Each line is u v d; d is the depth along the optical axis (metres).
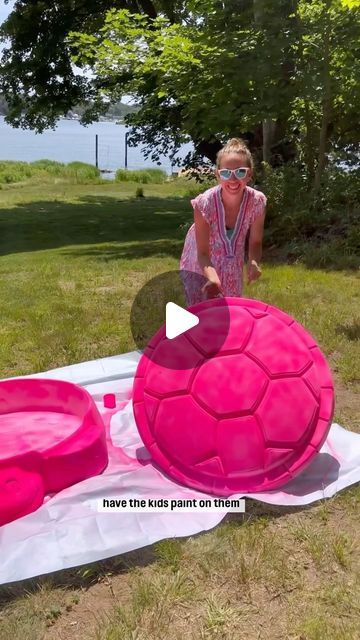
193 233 4.10
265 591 2.62
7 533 2.89
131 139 18.06
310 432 3.35
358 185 10.30
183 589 2.63
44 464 3.15
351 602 2.53
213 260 3.93
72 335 6.11
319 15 10.16
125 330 6.27
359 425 4.06
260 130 13.44
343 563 2.76
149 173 35.31
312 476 3.38
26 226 17.58
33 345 5.89
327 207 10.30
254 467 3.29
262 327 3.50
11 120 21.81
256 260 3.96
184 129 11.38
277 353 3.43
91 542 2.84
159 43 11.10
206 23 10.78
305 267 8.88
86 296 7.96
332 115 11.19
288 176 10.80
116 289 8.34
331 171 10.72
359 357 5.11
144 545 2.85
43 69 19.25
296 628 2.41
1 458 3.03
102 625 2.45
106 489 3.19
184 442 3.34
